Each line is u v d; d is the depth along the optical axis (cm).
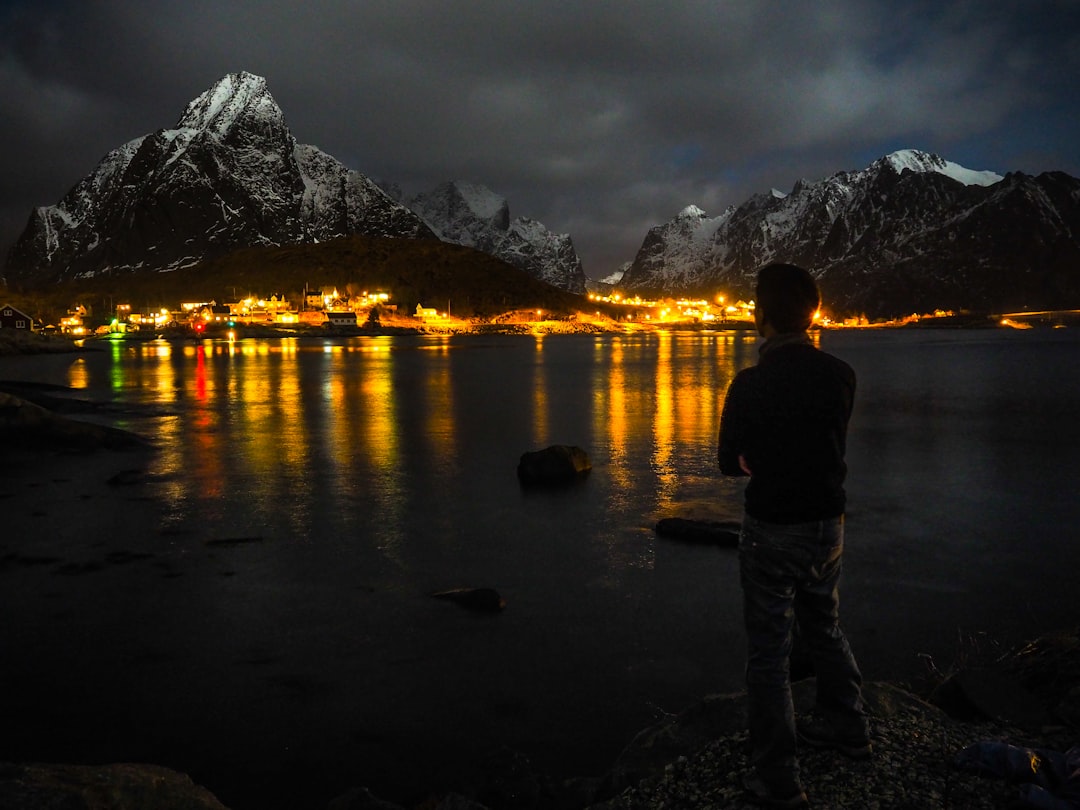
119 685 805
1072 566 1224
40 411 2461
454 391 5047
